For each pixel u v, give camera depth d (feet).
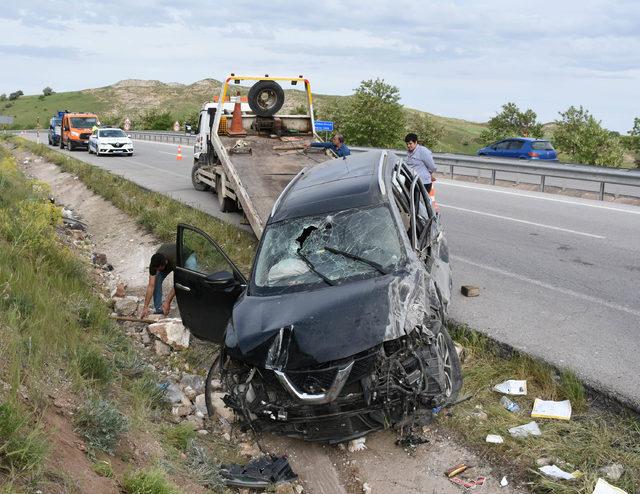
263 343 16.02
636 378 18.21
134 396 18.43
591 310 24.16
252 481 15.34
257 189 38.01
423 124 218.59
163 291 32.01
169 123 259.80
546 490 14.14
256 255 19.47
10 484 10.91
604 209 46.42
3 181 49.34
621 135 137.28
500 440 16.06
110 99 638.12
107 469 13.25
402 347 15.74
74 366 17.74
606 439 15.46
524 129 171.22
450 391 17.03
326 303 16.47
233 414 18.54
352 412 15.31
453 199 54.34
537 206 48.83
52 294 24.93
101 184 64.69
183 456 16.03
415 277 16.96
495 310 24.85
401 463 15.87
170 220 43.52
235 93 54.39
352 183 20.53
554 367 19.27
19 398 14.29
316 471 15.99
